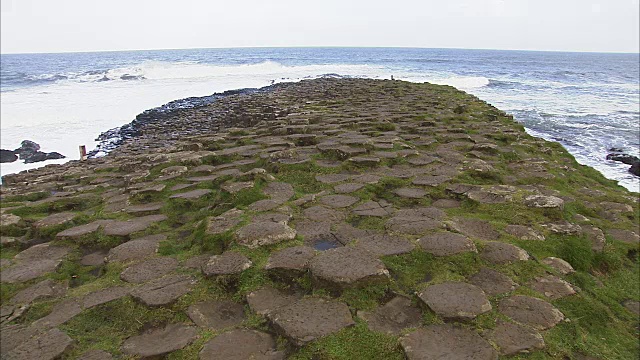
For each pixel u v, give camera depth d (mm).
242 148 8734
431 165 7023
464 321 2986
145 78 43812
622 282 4285
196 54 118812
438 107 14938
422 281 3492
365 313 3113
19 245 5016
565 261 4078
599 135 20828
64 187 7766
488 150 8172
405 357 2666
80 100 27734
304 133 10133
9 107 24016
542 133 21219
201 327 3129
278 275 3613
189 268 3961
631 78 62000
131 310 3357
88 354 2936
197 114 21219
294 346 2805
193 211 5688
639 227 5426
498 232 4445
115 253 4355
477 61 93500
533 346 2791
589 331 3229
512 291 3387
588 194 6660
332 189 5906
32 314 3467
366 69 59375
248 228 4348
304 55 111500
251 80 43125
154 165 7770
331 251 3828
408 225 4453
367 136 9164
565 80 54125
